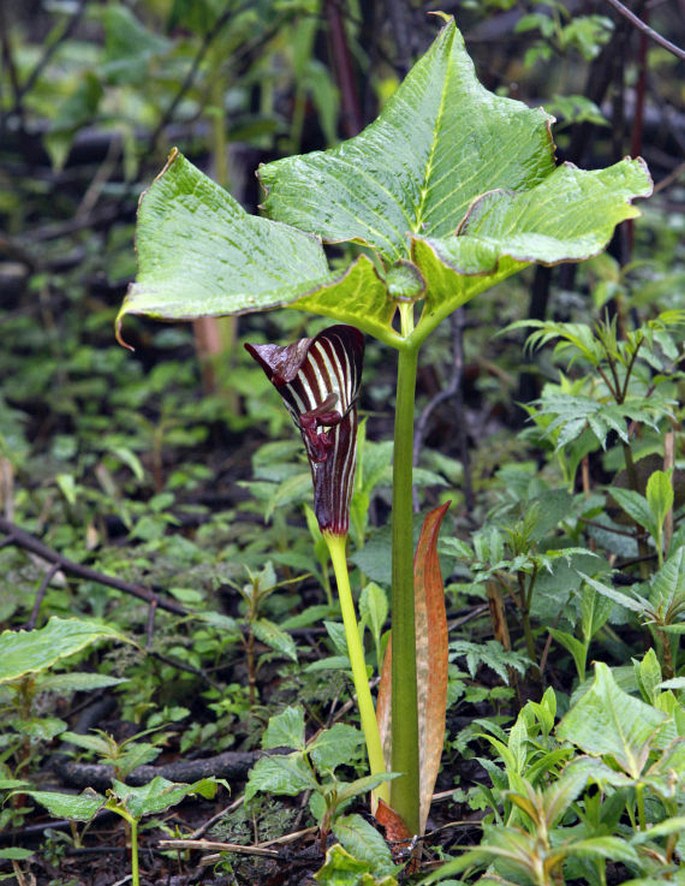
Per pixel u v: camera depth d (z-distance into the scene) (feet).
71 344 13.55
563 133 10.70
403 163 7.09
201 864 7.25
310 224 7.01
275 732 7.16
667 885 6.50
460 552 7.39
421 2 10.73
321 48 13.38
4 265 15.60
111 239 14.35
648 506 7.52
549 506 7.60
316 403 6.94
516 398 9.73
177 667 7.91
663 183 8.97
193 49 12.37
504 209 6.87
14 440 11.28
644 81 8.96
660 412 7.56
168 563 8.47
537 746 7.00
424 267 6.79
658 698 6.91
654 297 8.95
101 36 23.06
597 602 7.34
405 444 6.92
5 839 7.47
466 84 7.13
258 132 12.50
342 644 7.45
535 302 8.84
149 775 7.55
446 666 7.08
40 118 18.54
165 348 14.01
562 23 11.05
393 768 7.02
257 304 6.65
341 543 7.04
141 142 16.11
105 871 7.34
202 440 11.63
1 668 7.15
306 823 7.38
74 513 9.20
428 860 7.11
